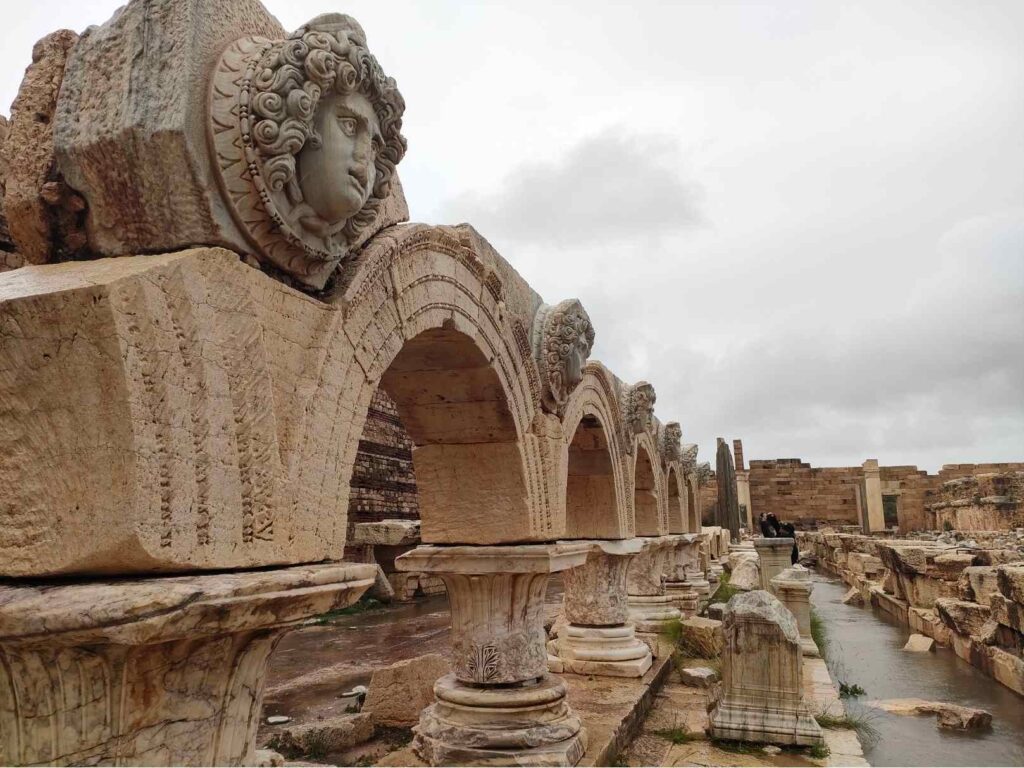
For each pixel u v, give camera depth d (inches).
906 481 1736.0
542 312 265.9
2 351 90.6
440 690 227.3
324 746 248.1
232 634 100.0
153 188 104.9
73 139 106.1
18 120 114.2
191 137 103.4
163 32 106.3
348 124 119.0
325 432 127.0
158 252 107.6
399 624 554.6
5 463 92.1
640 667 332.2
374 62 121.2
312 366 124.4
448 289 183.0
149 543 89.0
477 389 213.2
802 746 253.1
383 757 239.9
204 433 98.8
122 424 88.6
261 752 140.5
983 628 463.8
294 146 109.2
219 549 99.4
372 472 771.4
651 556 488.4
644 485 496.7
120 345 88.6
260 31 123.8
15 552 91.0
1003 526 1135.0
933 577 637.9
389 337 152.9
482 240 209.3
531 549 221.8
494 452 223.5
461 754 208.2
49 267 102.3
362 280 140.8
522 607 227.9
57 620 80.4
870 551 1027.3
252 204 109.7
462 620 229.1
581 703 284.7
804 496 1829.5
